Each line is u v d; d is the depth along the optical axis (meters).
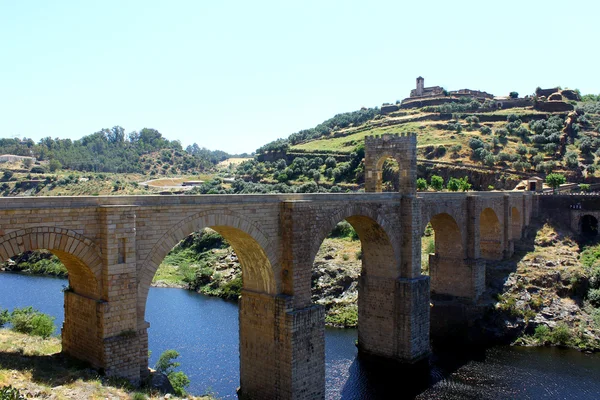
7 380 24.61
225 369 50.84
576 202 85.56
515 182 110.88
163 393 29.91
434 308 64.44
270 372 38.97
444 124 152.50
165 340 59.53
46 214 26.59
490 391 47.00
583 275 68.44
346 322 66.50
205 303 77.81
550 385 48.38
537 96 166.38
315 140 175.00
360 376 49.81
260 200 37.16
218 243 105.25
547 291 67.62
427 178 121.94
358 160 125.94
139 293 30.42
